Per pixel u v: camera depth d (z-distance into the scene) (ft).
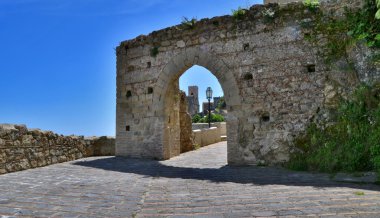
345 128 27.22
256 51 32.89
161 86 38.78
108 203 15.43
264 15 32.50
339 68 28.94
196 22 36.58
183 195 17.48
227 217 12.62
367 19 23.45
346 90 28.35
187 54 36.94
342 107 27.99
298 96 30.50
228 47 34.37
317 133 28.89
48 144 31.81
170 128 41.06
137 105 40.70
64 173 26.05
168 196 17.24
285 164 29.94
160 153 38.19
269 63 32.14
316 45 30.30
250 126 32.35
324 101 29.32
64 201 15.66
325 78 29.55
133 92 41.19
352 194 16.19
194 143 54.80
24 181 21.53
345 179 21.49
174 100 43.27
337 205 13.93
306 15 30.99
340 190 17.47
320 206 13.84
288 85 31.07
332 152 26.89
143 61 40.57
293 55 31.17
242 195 16.99
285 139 30.58
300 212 12.98
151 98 39.50
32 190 18.34
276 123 31.19
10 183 20.59
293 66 31.04
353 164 25.12
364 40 26.76
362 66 27.48
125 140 41.22
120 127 41.75
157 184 21.36
